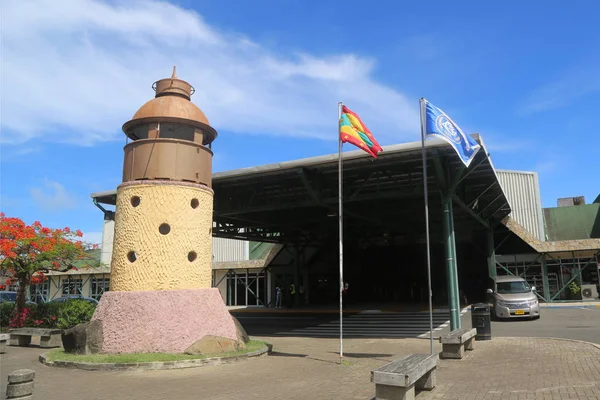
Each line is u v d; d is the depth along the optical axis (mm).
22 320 17719
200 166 12688
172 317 11117
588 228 32688
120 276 11609
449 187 15641
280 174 16844
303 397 7434
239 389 8023
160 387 8188
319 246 35000
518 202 32938
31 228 17828
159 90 13375
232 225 26578
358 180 18766
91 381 8703
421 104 11195
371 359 11328
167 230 11898
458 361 10312
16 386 5559
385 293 35344
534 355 10727
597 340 13586
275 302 34312
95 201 19156
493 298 21375
